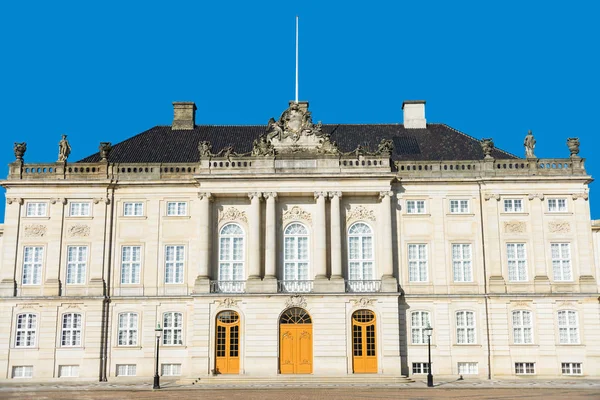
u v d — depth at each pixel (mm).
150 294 61594
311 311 59188
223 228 62469
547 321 60750
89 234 62625
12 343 60344
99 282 61500
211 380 56188
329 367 58094
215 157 62281
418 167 63875
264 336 58688
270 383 55406
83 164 63688
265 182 61656
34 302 61031
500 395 44406
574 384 54250
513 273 61938
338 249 60594
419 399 41625
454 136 70375
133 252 62656
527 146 64750
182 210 63312
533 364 60250
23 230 62531
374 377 56531
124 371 60438
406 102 73000
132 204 63469
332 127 72312
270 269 60156
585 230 62375
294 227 62531
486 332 60781
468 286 61719
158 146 68875
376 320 59219
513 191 63156
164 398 43094
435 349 60531
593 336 60500
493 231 62469
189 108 72875
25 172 63656
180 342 60812
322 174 61281
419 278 62031
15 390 50375
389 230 61062
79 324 60938
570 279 61781
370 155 62312
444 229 62781
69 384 56594
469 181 63156
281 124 63531
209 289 59656
